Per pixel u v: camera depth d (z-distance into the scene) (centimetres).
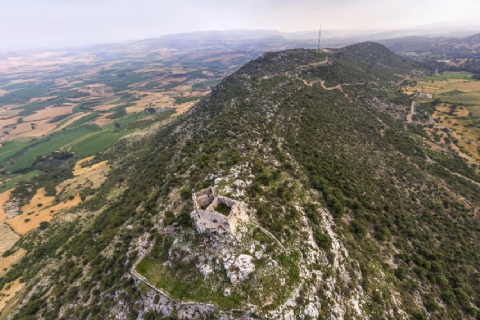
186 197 7125
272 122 11150
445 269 7181
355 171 9919
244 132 10094
